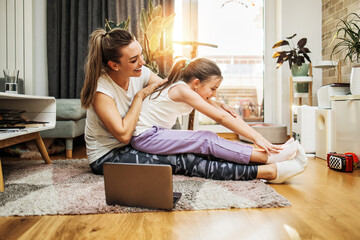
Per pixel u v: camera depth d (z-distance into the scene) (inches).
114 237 31.2
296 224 34.4
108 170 39.6
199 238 30.9
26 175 58.5
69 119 83.7
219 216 36.9
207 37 138.2
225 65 139.9
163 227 33.7
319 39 126.3
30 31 114.9
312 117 88.0
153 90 57.3
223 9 137.9
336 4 112.8
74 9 118.9
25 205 40.0
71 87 119.0
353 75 71.9
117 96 54.4
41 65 120.3
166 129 54.8
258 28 139.0
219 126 137.0
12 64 115.0
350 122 69.4
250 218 36.3
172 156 53.2
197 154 54.6
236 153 50.5
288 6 127.0
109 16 119.9
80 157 86.4
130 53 49.4
